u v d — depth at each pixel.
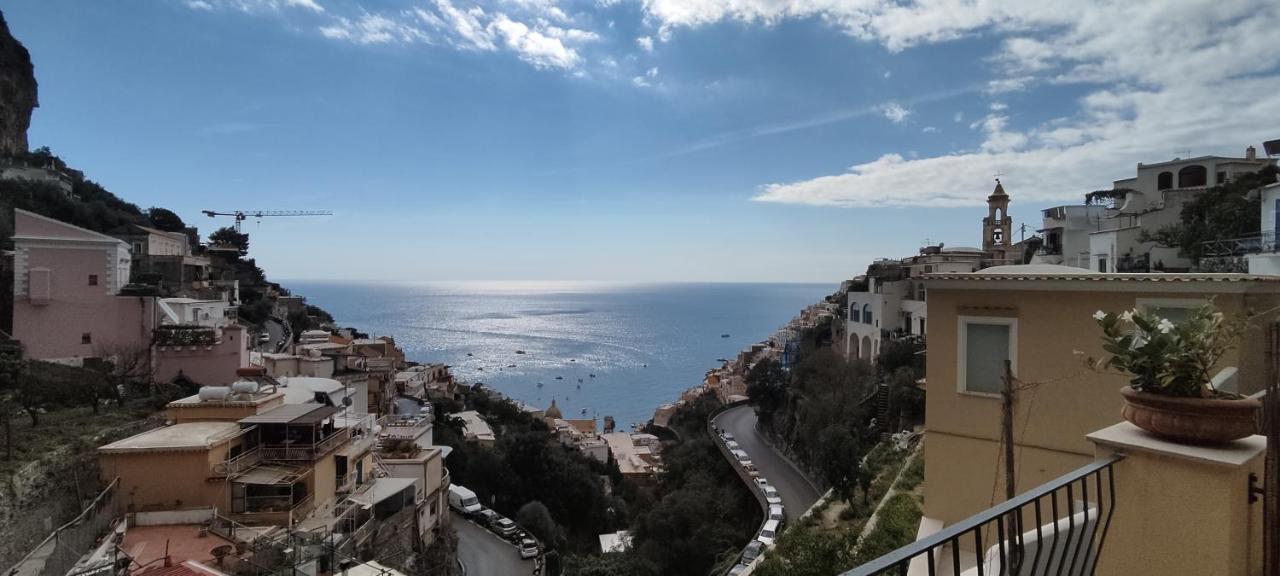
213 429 19.95
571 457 54.50
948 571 10.24
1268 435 3.78
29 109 54.97
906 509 16.92
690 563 30.34
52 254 29.14
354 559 18.31
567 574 30.42
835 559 15.12
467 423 56.94
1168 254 30.73
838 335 58.56
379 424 34.97
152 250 50.56
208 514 17.72
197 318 39.53
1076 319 9.38
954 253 50.03
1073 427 9.35
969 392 10.44
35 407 22.38
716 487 39.81
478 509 38.16
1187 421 3.83
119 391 26.64
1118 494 4.11
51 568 15.01
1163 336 4.00
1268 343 3.96
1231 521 3.63
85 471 18.34
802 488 35.59
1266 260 22.70
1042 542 3.59
